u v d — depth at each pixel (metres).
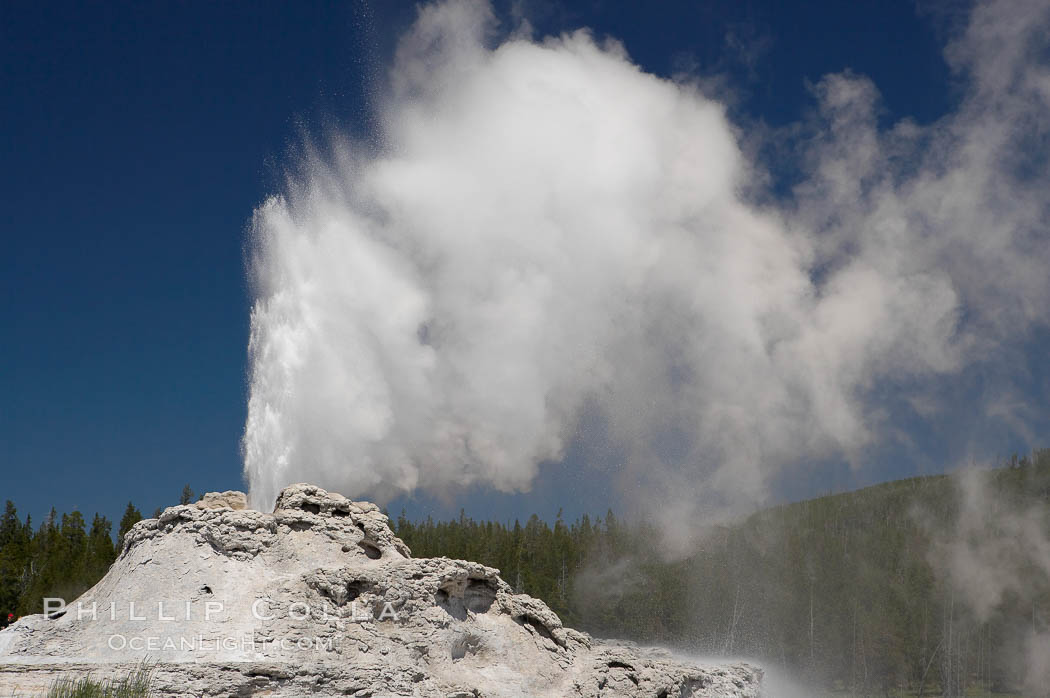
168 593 45.81
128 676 38.28
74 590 107.25
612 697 50.72
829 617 166.00
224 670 39.62
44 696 36.31
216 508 51.38
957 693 158.75
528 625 53.22
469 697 45.59
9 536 129.25
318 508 52.59
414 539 165.50
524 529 178.88
